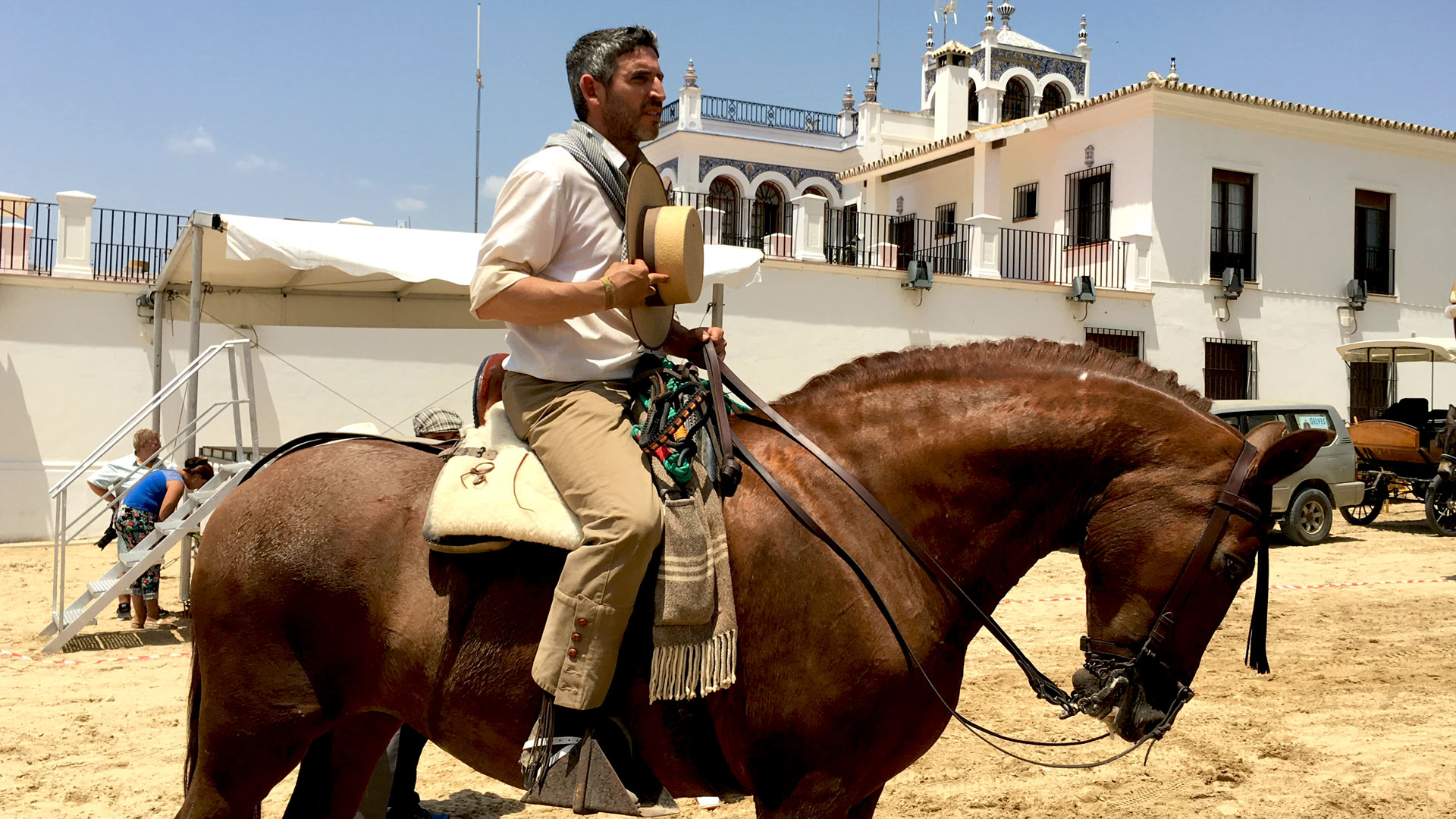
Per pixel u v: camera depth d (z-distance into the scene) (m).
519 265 2.69
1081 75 33.72
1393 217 24.03
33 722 6.57
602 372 2.83
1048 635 9.34
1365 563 13.70
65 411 15.49
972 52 32.81
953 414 2.87
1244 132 22.38
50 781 5.49
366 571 2.86
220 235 9.16
